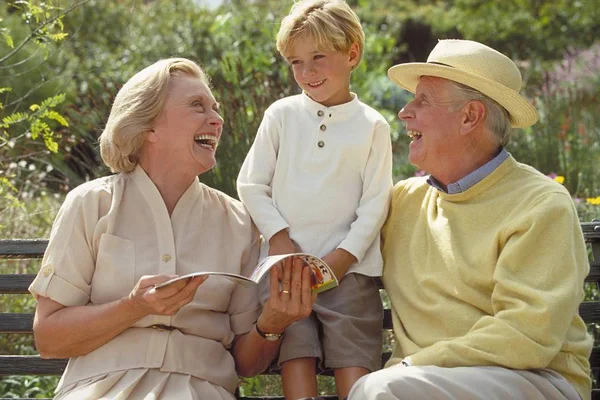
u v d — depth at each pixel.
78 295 3.52
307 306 3.51
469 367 3.24
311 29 3.84
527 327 3.24
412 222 3.79
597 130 8.27
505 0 18.94
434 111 3.64
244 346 3.69
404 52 17.16
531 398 3.22
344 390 3.67
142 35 11.88
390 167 3.89
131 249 3.56
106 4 12.21
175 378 3.48
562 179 6.32
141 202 3.64
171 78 3.68
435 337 3.51
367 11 17.88
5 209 5.61
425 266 3.65
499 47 17.73
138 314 3.37
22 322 3.96
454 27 17.89
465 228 3.58
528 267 3.37
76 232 3.54
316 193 3.80
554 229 3.38
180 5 13.16
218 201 3.80
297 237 3.78
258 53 8.88
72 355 3.51
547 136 7.76
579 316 3.64
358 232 3.73
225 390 3.60
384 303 5.22
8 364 3.94
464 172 3.65
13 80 8.76
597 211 6.02
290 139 3.89
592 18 18.00
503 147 3.70
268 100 6.85
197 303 3.59
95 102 7.26
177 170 3.66
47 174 7.24
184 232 3.65
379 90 10.76
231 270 3.70
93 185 3.64
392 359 3.59
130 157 3.68
